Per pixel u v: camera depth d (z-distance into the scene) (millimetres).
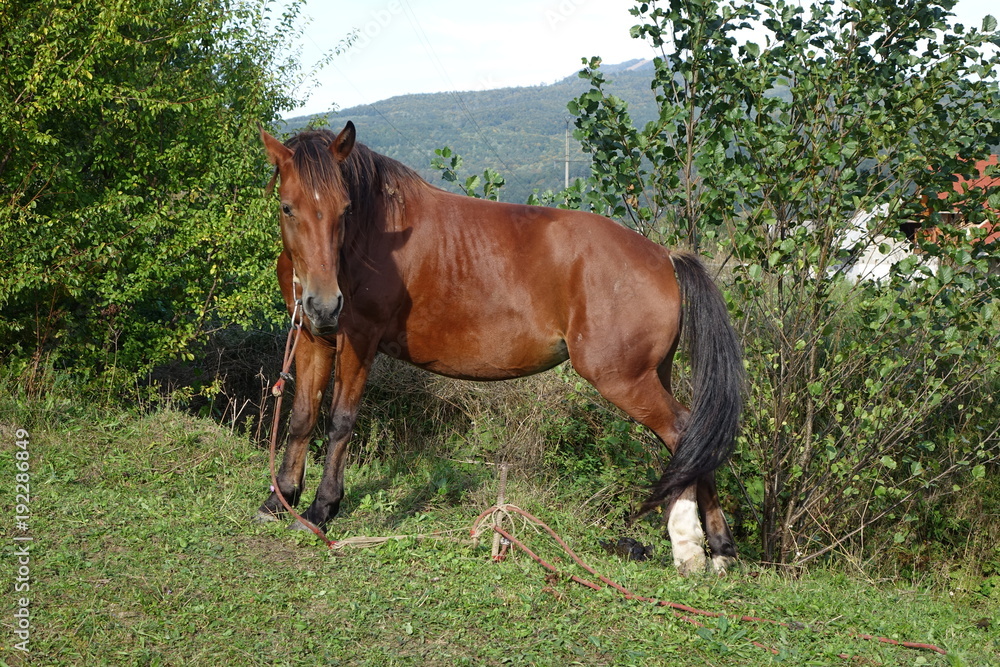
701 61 6105
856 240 6016
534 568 4211
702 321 4574
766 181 5730
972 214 5918
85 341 6902
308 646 3240
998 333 5676
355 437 7688
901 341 6020
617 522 6469
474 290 4504
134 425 6090
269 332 8672
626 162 6219
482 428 7504
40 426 5727
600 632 3576
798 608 4066
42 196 6613
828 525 6469
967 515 7336
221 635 3270
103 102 6750
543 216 4629
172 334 7094
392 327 4547
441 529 4762
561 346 4664
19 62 6312
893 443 5961
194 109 7254
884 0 5926
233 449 5949
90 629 3191
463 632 3471
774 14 6031
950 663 3570
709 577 4371
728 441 4457
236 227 6953
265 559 4090
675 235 6262
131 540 4102
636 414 4609
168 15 7258
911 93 5719
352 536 4582
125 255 6715
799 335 6133
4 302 6246
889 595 5023
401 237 4441
